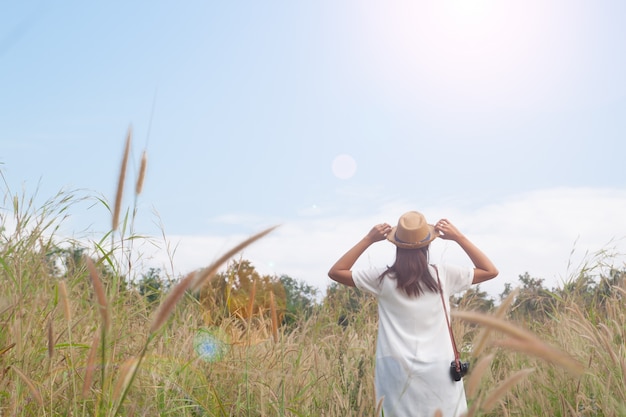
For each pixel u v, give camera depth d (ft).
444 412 12.39
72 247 14.24
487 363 5.46
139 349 12.12
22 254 12.85
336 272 13.92
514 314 19.99
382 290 13.46
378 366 13.17
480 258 13.69
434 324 13.07
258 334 15.90
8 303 10.34
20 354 9.71
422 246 13.23
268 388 13.44
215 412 12.29
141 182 7.65
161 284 15.37
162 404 11.50
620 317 15.62
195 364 13.20
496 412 13.28
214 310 16.29
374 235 14.02
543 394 14.03
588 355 14.85
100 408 8.42
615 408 11.94
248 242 5.24
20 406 9.50
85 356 10.32
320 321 20.29
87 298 12.94
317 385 14.80
